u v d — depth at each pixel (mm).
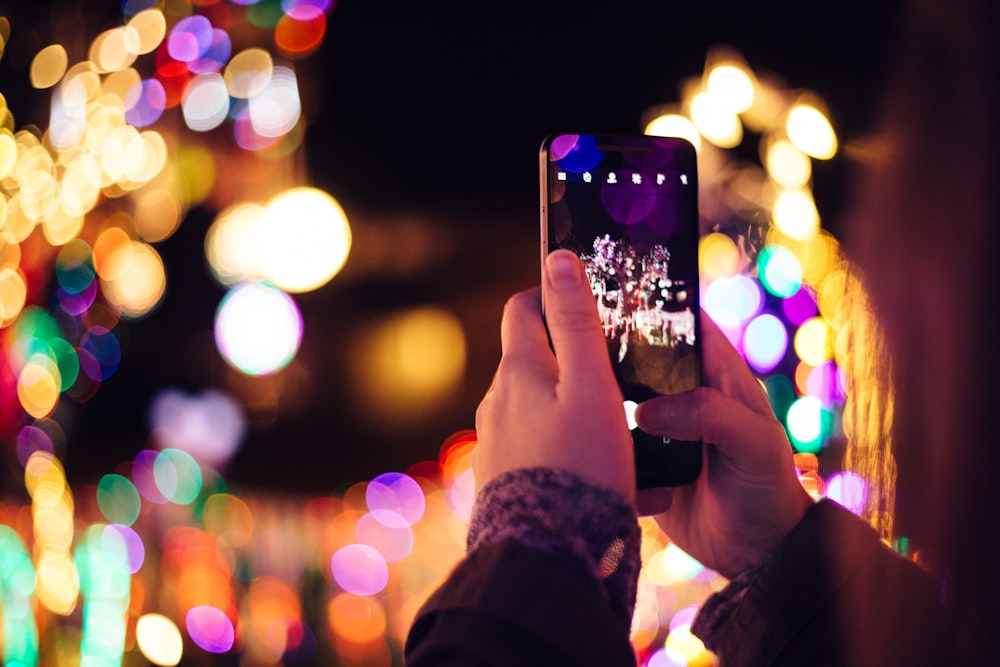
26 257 2193
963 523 360
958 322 362
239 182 2502
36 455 2000
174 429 2225
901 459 401
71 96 2305
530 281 2869
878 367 424
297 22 2486
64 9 2367
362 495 1878
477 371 2549
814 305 1750
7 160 2215
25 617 1630
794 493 715
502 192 3201
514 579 474
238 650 1584
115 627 1594
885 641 455
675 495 783
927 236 380
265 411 2359
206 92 2424
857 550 559
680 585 1500
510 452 565
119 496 1861
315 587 1628
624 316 817
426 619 493
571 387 562
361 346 2551
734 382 824
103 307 2338
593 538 510
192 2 2389
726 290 1786
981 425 355
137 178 2332
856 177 455
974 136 358
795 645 637
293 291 2645
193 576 1636
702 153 1966
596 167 835
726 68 2014
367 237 2992
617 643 474
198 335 2418
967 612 365
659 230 840
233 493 1928
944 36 374
